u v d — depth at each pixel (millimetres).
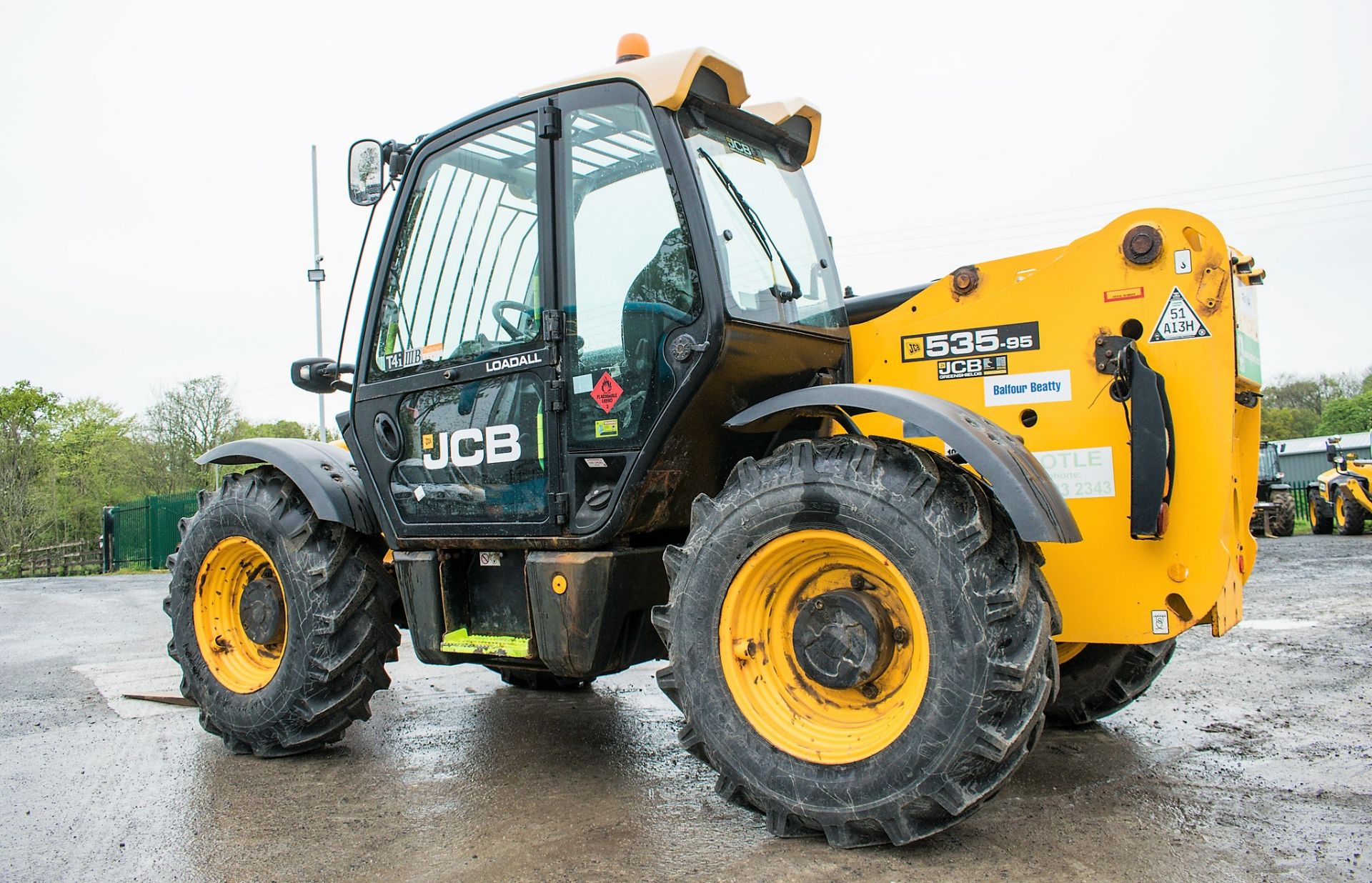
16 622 9383
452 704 4680
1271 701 4297
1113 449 2951
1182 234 2900
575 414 3104
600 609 3002
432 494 3451
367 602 3666
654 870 2443
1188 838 2590
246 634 3879
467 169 3469
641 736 3959
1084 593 2990
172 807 3131
